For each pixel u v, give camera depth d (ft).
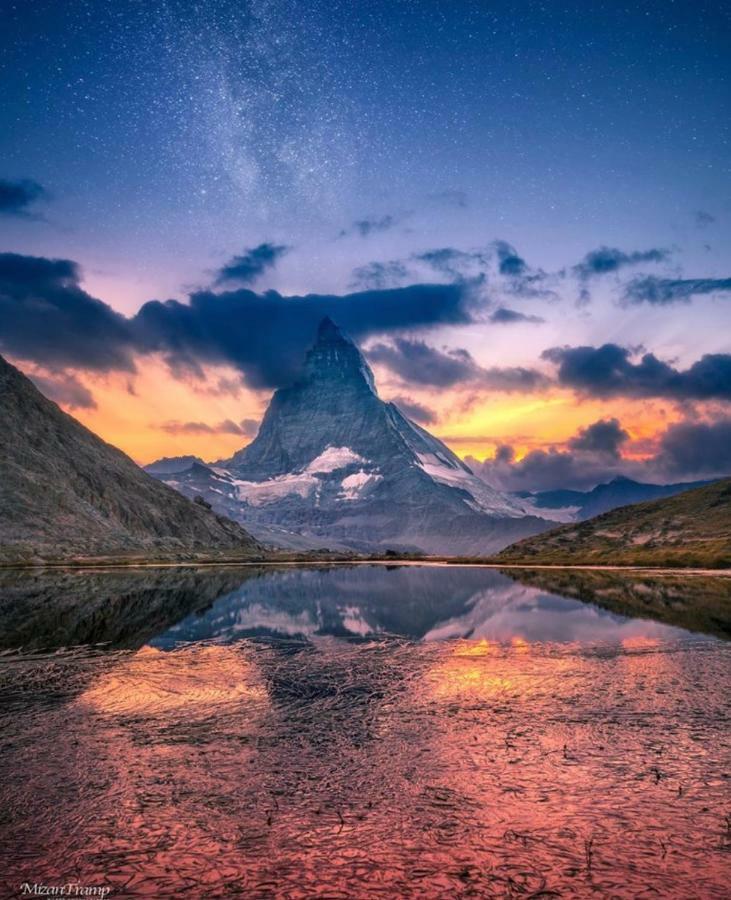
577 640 102.37
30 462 527.81
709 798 40.24
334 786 42.65
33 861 33.65
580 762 46.37
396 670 80.28
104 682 74.84
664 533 399.03
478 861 33.04
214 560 498.69
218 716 59.57
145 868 32.86
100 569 366.43
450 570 362.33
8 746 51.31
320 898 29.94
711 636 104.27
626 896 29.84
